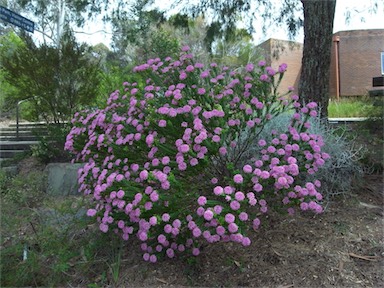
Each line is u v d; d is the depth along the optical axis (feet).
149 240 8.14
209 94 8.98
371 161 11.21
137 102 8.93
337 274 7.04
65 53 20.02
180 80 9.53
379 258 7.35
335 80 57.00
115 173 7.64
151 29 28.19
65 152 18.02
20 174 15.83
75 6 26.61
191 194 7.47
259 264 7.50
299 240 8.09
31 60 19.69
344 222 8.61
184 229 7.56
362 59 56.24
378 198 9.62
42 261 8.08
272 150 8.04
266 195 8.11
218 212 6.45
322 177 9.75
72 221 8.89
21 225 9.75
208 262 7.70
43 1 33.91
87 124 10.41
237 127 8.65
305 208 7.41
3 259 7.81
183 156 7.59
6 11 12.22
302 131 9.06
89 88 20.17
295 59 54.80
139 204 6.87
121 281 7.46
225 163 8.64
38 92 19.80
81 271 7.79
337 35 57.11
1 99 27.30
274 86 9.43
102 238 8.45
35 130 21.11
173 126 8.09
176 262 7.84
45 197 12.34
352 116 27.04
